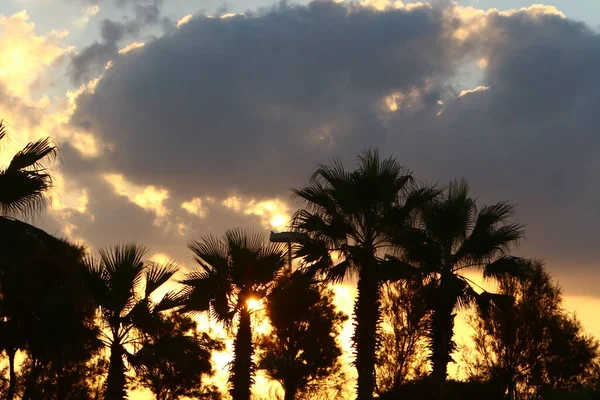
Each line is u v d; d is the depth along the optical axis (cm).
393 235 2820
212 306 2784
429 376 3575
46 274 2714
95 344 2803
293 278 2869
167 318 3791
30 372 3341
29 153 2145
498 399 3656
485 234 3031
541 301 3828
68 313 2773
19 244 2122
